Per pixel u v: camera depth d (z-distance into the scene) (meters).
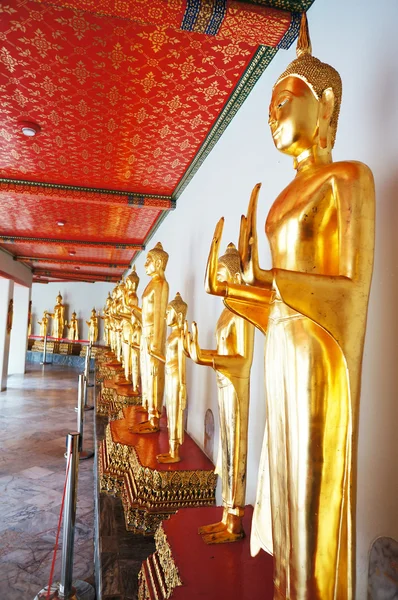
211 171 3.84
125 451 3.55
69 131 3.82
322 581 1.21
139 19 2.12
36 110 3.49
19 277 12.20
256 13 2.07
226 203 3.33
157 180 4.86
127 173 4.70
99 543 2.74
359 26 1.73
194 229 4.36
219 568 1.84
